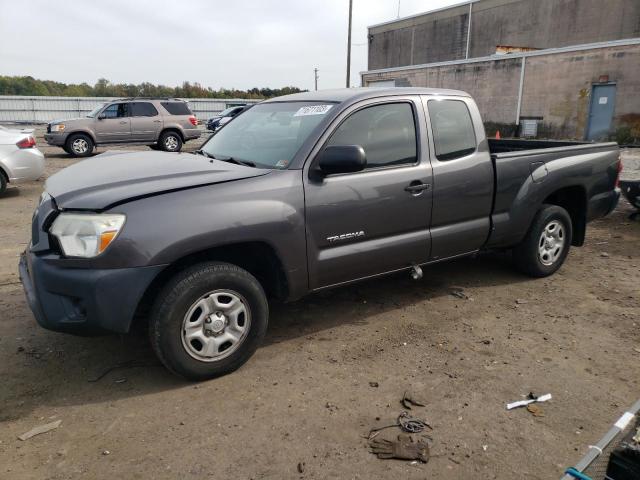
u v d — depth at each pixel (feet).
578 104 74.79
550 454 8.84
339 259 12.29
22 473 8.29
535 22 116.67
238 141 13.94
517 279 17.30
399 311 14.65
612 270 18.30
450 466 8.54
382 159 12.89
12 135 31.60
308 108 13.23
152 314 10.23
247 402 10.25
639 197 25.26
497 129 85.97
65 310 9.98
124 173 11.44
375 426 9.53
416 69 98.02
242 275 10.91
